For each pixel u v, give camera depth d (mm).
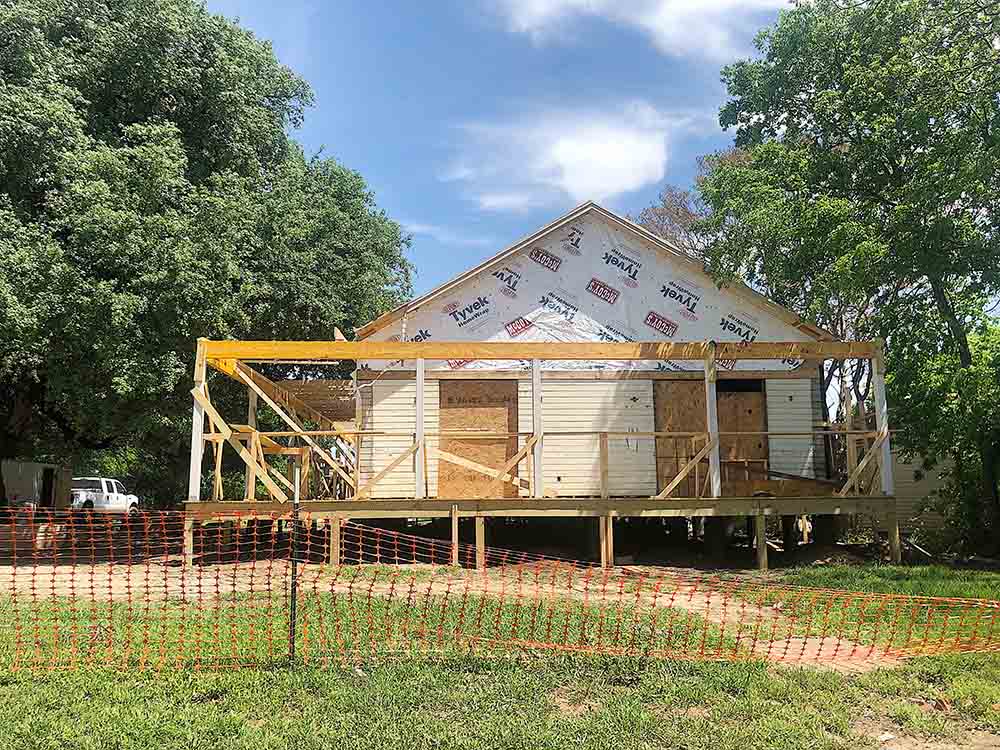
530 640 9008
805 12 19641
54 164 18297
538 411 16016
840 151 18625
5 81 18516
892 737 6629
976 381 17016
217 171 21969
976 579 13906
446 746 6145
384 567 14781
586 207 19156
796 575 14430
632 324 19016
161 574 14094
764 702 7168
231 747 6086
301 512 15344
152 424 19219
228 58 21594
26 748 6016
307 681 7496
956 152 15516
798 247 17219
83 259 17453
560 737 6301
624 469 18719
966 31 16000
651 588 13203
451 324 18906
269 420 29125
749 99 21094
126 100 21188
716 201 18766
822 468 18750
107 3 21578
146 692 7227
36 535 18438
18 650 8438
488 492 18469
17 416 23297
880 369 16641
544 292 19094
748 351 16516
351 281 24562
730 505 16000
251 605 10812
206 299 17812
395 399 18656
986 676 8039
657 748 6227
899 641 9477
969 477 18984
